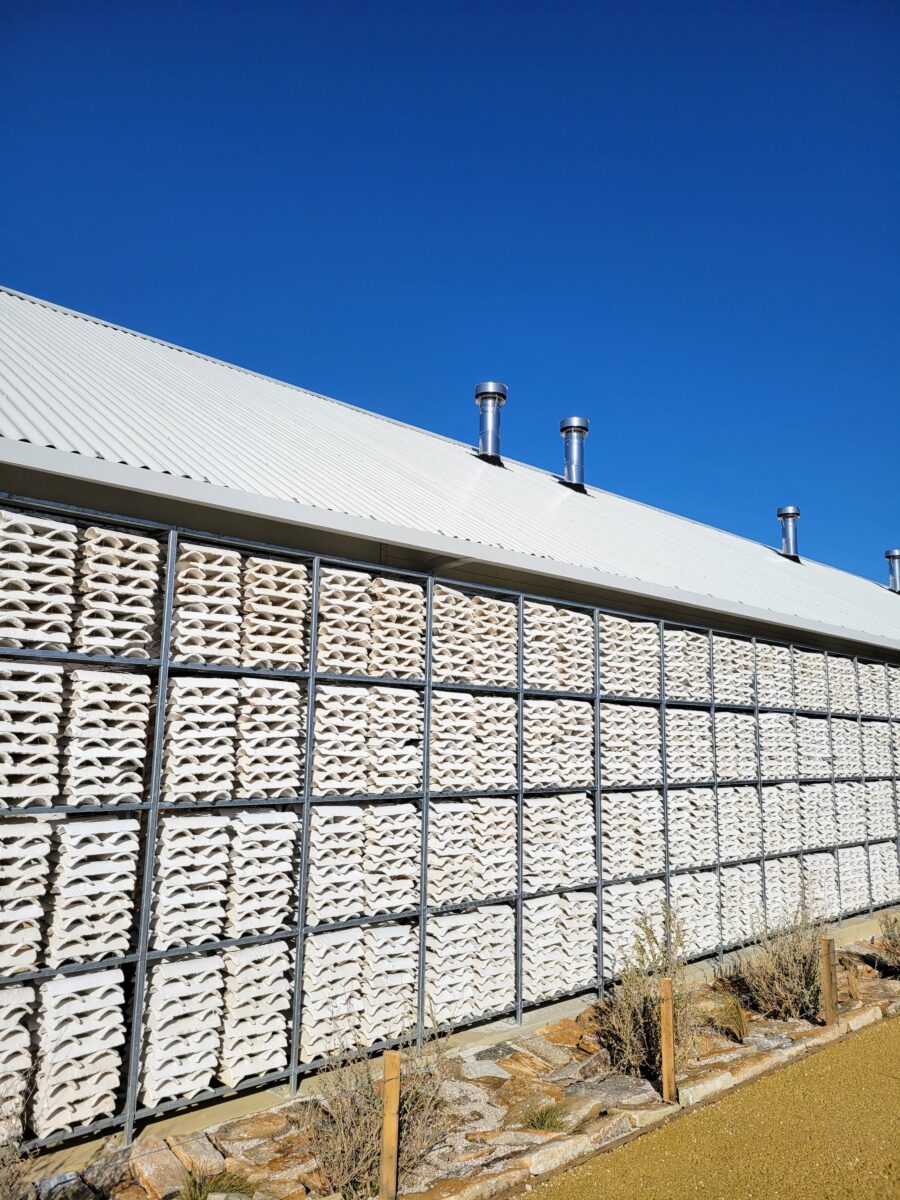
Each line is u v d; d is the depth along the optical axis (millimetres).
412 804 5945
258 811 5082
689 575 8641
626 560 8000
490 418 11828
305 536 5801
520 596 6680
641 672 7711
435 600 6191
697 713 8227
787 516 15875
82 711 4348
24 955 4035
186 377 8008
